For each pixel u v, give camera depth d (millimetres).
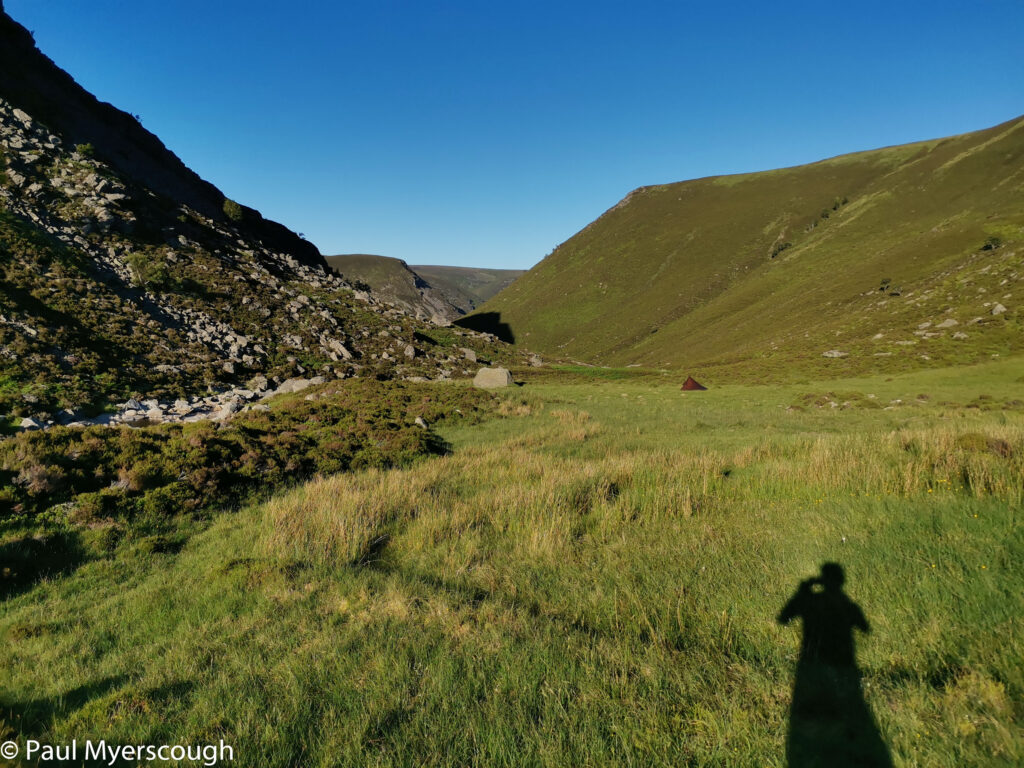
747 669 4180
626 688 4027
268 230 105812
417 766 3332
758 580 5648
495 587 6430
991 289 57156
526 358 74438
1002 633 3951
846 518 7090
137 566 8320
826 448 10906
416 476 13234
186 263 54969
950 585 4730
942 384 35094
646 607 5402
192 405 28891
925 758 3020
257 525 9789
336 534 8484
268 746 3541
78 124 74875
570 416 27094
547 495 9930
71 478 11625
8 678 4957
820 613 4820
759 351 74875
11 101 64125
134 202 59500
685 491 9617
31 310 32406
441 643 4863
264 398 33844
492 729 3611
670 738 3434
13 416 22688
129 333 36750
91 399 26719
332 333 57094
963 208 135500
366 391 31703
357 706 3977
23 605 7020
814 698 3725
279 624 5586
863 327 64188
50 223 45438
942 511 6645
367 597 6160
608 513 8875
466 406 28984
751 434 20609
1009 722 3109
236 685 4402
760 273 158625
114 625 6141
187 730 3803
